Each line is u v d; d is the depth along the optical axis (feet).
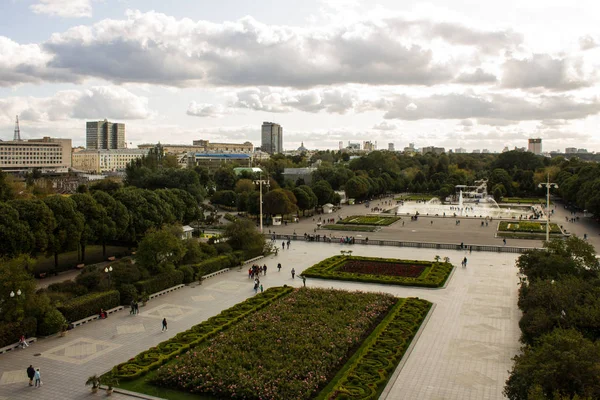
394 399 165.48
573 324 174.60
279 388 167.22
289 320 230.89
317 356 189.57
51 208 350.64
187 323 245.65
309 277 338.13
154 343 219.00
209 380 173.88
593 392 125.29
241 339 207.21
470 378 181.47
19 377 184.55
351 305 254.06
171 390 173.06
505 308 267.18
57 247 346.95
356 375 177.37
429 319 248.73
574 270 245.04
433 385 175.83
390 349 201.67
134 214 430.20
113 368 186.70
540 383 132.36
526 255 274.16
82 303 247.70
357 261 382.83
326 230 567.18
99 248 455.22
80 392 172.24
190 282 325.83
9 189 489.26
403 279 322.75
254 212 633.61
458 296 291.38
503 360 197.67
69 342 220.64
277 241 495.41
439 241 485.97
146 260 304.50
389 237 513.86
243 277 343.46
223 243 393.70
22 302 220.43
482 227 591.37
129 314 261.44
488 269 363.76
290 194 647.97
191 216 522.47
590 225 600.39
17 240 317.42
